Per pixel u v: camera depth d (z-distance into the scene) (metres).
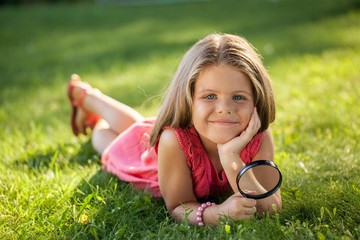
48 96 5.49
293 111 4.31
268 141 2.65
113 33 9.93
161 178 2.64
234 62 2.36
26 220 2.56
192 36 8.80
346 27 8.83
